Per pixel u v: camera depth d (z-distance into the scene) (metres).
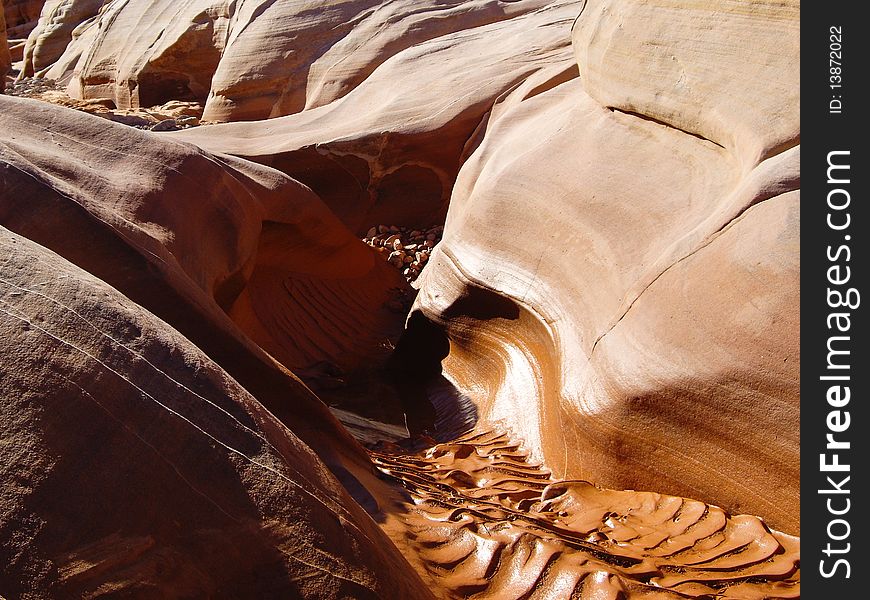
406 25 10.71
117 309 2.31
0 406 1.94
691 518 3.46
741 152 4.23
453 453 4.41
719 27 4.68
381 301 7.31
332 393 5.81
